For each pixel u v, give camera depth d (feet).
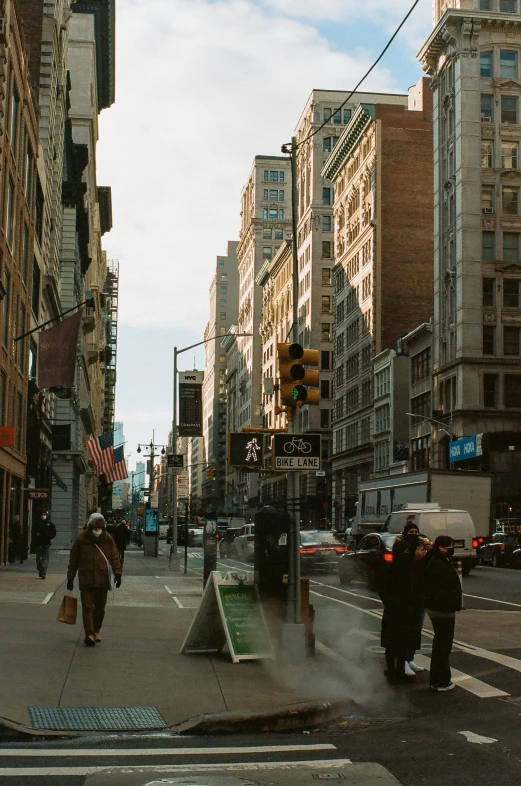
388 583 42.34
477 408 218.79
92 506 362.53
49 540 89.45
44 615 55.77
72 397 219.41
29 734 29.30
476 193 228.02
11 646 43.50
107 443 176.65
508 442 219.00
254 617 43.80
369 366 291.58
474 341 222.48
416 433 252.01
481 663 46.32
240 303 578.25
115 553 46.85
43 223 157.38
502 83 232.32
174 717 32.12
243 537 157.38
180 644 47.34
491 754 27.58
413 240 290.35
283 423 395.34
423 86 296.51
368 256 295.48
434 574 39.04
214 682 37.88
